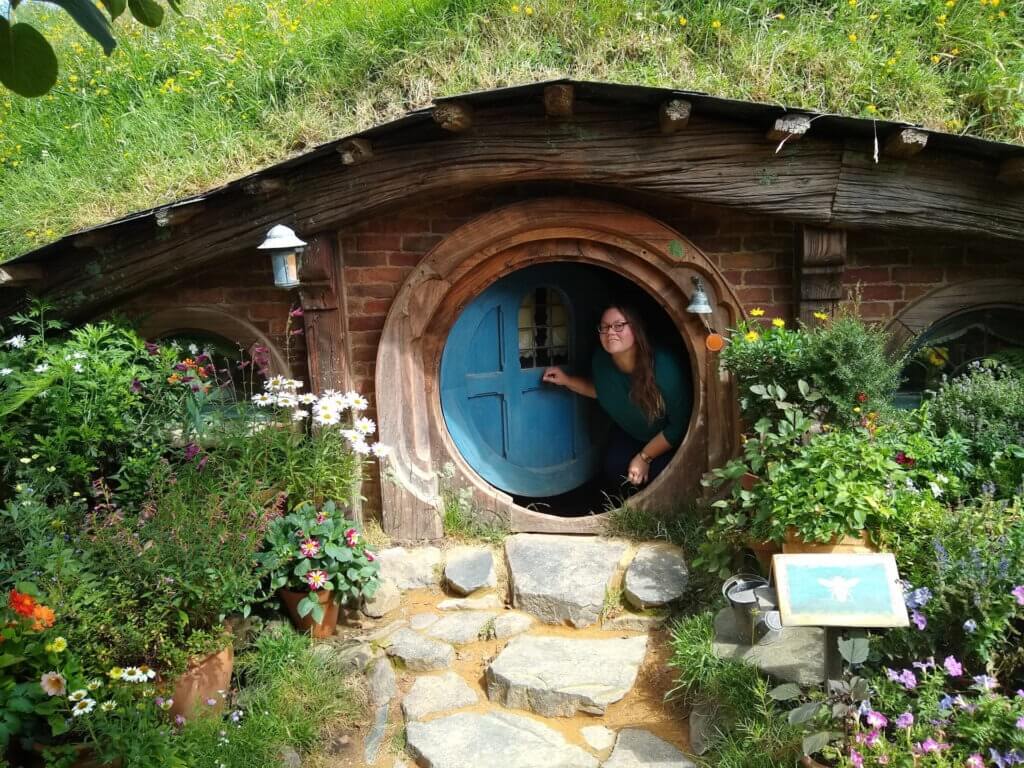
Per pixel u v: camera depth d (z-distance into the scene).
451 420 4.98
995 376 4.46
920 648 3.07
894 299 4.43
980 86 4.61
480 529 4.81
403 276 4.69
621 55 4.98
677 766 3.21
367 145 4.15
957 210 4.04
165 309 4.89
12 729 2.89
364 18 5.81
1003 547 3.10
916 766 2.64
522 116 4.12
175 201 4.31
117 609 3.32
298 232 4.45
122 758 3.00
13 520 3.72
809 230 4.20
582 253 4.56
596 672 3.74
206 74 6.18
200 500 3.92
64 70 6.86
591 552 4.53
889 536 3.41
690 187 4.14
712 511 4.53
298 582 4.02
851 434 3.77
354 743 3.53
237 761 3.19
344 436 4.49
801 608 2.76
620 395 5.05
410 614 4.33
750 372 4.09
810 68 4.70
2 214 5.51
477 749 3.40
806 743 2.73
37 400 4.15
